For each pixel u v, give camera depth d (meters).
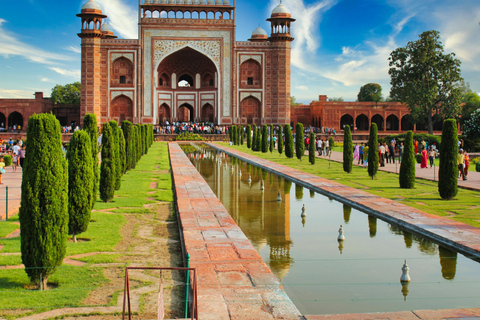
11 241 4.64
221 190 8.81
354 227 5.80
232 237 4.75
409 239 5.21
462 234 5.00
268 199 7.83
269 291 3.34
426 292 3.67
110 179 6.89
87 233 5.01
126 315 3.00
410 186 8.67
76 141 4.71
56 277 3.67
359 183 9.47
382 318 2.99
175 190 8.19
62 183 3.69
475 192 8.23
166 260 4.18
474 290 3.72
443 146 7.47
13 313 3.00
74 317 2.97
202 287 3.41
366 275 4.05
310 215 6.53
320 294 3.63
